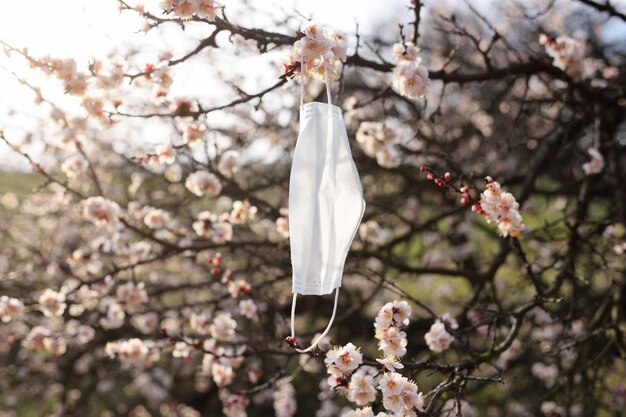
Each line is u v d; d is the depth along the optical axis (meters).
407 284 8.50
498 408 5.82
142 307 5.07
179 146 3.38
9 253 6.74
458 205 5.63
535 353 5.42
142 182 5.95
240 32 2.54
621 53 5.94
